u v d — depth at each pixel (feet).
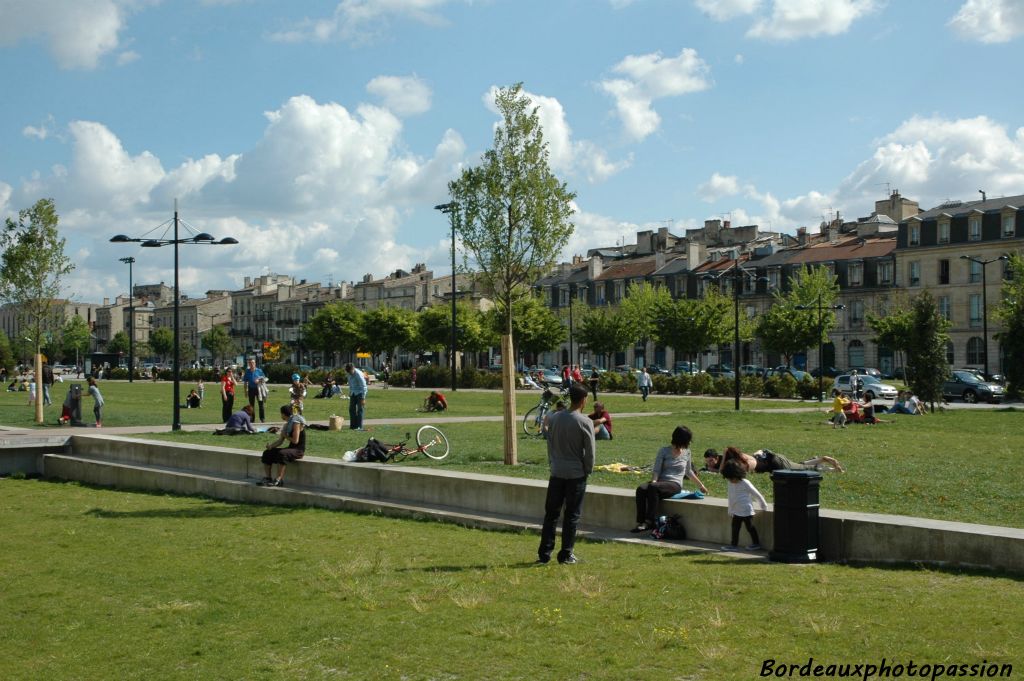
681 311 218.18
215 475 58.34
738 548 34.78
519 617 26.20
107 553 38.29
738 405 124.57
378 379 250.78
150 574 34.06
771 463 49.98
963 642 21.95
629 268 321.32
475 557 34.94
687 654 22.35
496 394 167.43
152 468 62.44
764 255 290.76
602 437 72.28
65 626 27.53
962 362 239.71
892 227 285.43
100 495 58.54
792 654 21.88
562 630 24.75
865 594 26.58
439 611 27.20
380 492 49.14
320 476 52.47
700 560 32.71
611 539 37.17
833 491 43.75
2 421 100.94
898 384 202.90
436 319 275.39
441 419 100.78
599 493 39.70
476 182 60.39
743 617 25.03
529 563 33.35
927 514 37.76
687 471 39.11
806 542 31.99
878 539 31.12
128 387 211.00
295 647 24.70
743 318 237.86
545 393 80.69
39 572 34.86
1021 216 229.66
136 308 555.28
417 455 58.44
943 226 245.24
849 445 68.74
